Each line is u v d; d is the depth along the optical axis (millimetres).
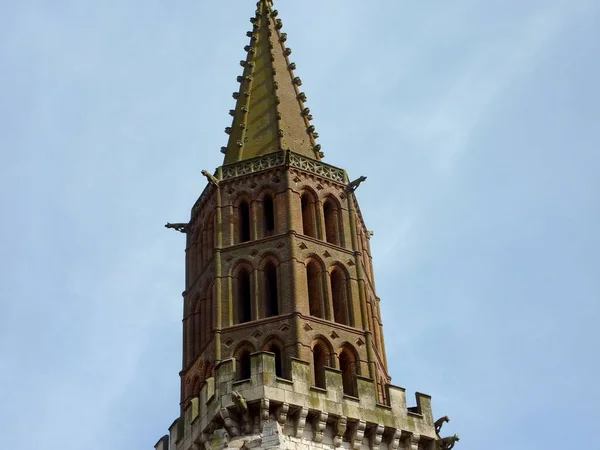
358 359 58812
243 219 64938
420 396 57312
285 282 60031
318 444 52219
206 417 53438
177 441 56438
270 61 76750
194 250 67062
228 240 63281
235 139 71438
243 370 57219
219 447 51438
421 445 55375
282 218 63188
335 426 53031
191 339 62656
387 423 54406
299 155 66688
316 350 58219
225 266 61969
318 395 53406
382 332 65000
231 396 52156
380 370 61125
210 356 58781
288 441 51375
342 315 60844
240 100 74562
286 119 71875
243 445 51031
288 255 61031
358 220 67625
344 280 62344
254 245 62344
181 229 69500
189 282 65688
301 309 58719
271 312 59844
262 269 61188
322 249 62688
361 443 53438
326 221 65625
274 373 53219
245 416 51750
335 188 66875
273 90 73938
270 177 65688
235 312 59844
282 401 52000
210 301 61781
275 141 69438
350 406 53938
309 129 72250
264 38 79438
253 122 71875
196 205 68625
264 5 82312
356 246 64500
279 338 57625
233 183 66125
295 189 64938
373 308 64375
